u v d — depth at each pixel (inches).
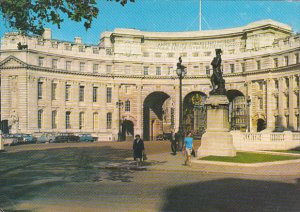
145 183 801.6
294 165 1103.6
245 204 595.2
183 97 3907.5
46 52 3344.0
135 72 3838.6
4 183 799.7
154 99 4153.5
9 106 3161.9
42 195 658.8
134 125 3818.9
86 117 3612.2
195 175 939.3
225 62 3838.6
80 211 543.2
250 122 3631.9
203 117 4315.9
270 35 3572.8
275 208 569.9
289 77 3299.7
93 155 1533.0
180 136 1738.4
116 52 3794.3
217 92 1330.0
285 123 3361.2
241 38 3814.0
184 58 3924.7
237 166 1082.1
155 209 559.5
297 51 3233.3
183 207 573.3
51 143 2768.2
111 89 3777.1
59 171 1021.2
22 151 1781.5
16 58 3127.5
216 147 1317.7
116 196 653.3
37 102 3248.0
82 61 3607.3
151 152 1706.4
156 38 3914.9
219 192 694.5
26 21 729.0
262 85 3560.5
